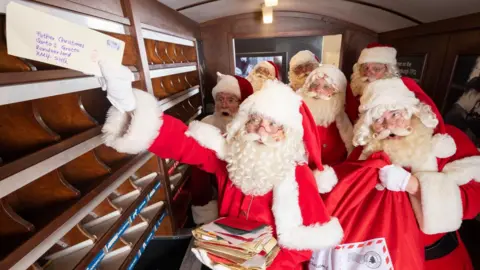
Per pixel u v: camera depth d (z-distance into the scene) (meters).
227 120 1.40
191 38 1.77
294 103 0.79
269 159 0.77
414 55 1.65
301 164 0.84
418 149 0.79
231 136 0.86
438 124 0.84
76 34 0.52
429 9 1.34
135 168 0.83
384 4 1.52
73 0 0.58
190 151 0.84
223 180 0.92
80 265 0.59
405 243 0.78
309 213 0.78
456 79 1.27
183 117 1.60
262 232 0.72
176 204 1.46
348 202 0.86
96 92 0.85
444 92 1.37
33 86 0.45
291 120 0.77
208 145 0.87
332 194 0.86
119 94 0.60
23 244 0.43
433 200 0.74
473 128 1.16
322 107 1.31
